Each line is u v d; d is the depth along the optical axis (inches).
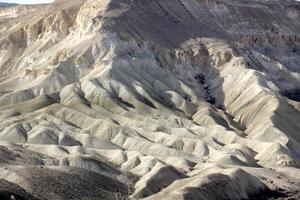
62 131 6481.3
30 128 6579.7
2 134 6427.2
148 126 6963.6
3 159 4589.1
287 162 6181.1
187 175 5093.5
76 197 3767.2
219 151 6225.4
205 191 4330.7
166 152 6112.2
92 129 6825.8
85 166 5027.1
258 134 7071.9
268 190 4943.4
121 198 4126.5
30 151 5561.0
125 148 6387.8
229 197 4490.7
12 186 3324.3
